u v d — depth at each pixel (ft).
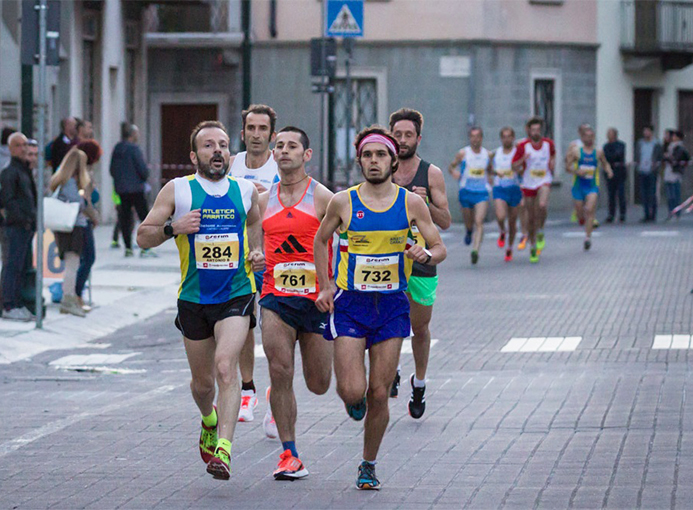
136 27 269.64
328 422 77.10
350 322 60.54
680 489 57.36
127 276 159.33
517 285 151.74
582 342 108.78
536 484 59.62
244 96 208.44
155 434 74.23
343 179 276.00
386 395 59.88
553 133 289.94
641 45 304.91
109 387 92.68
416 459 66.18
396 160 60.80
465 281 156.97
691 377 88.63
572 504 55.57
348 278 60.59
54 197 126.11
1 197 122.01
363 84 276.41
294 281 63.77
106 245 200.23
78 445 71.41
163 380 95.86
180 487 61.11
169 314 135.44
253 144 75.61
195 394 64.08
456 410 79.56
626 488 57.98
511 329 118.01
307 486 61.00
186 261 62.80
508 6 277.23
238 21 274.77
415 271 75.20
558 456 65.41
